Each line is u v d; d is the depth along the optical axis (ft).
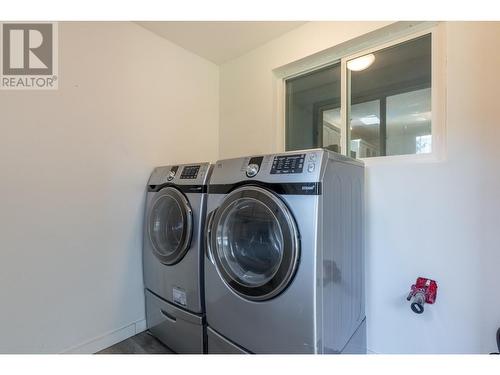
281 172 4.03
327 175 3.90
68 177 5.49
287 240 3.78
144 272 6.63
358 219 5.10
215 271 4.77
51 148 5.26
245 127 8.21
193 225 5.34
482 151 4.38
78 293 5.62
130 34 6.61
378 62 5.96
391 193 5.28
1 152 4.72
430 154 5.12
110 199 6.15
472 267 4.44
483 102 4.38
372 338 5.46
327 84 6.90
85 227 5.74
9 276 4.78
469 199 4.48
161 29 7.00
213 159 8.76
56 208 5.32
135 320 6.55
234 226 4.82
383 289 5.34
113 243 6.19
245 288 4.25
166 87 7.41
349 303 4.66
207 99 8.59
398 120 5.61
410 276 5.03
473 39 4.48
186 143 7.93
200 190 5.32
